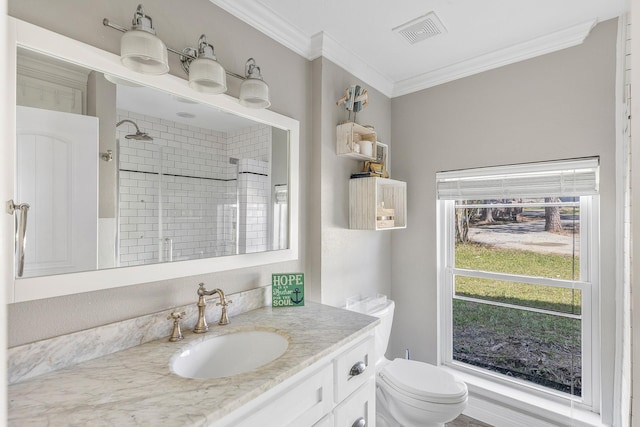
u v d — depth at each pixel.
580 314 1.79
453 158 2.16
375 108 2.28
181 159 1.29
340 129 1.92
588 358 1.75
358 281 2.10
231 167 1.46
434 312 2.23
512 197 1.93
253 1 1.50
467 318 2.19
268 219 1.62
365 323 1.33
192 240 1.32
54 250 0.99
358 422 1.25
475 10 1.58
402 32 1.76
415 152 2.33
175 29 1.27
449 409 1.47
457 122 2.14
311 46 1.84
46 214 0.98
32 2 0.95
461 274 2.21
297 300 1.58
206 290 1.37
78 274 1.02
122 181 1.14
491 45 1.88
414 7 1.56
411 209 2.35
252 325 1.31
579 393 1.78
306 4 1.54
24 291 0.92
